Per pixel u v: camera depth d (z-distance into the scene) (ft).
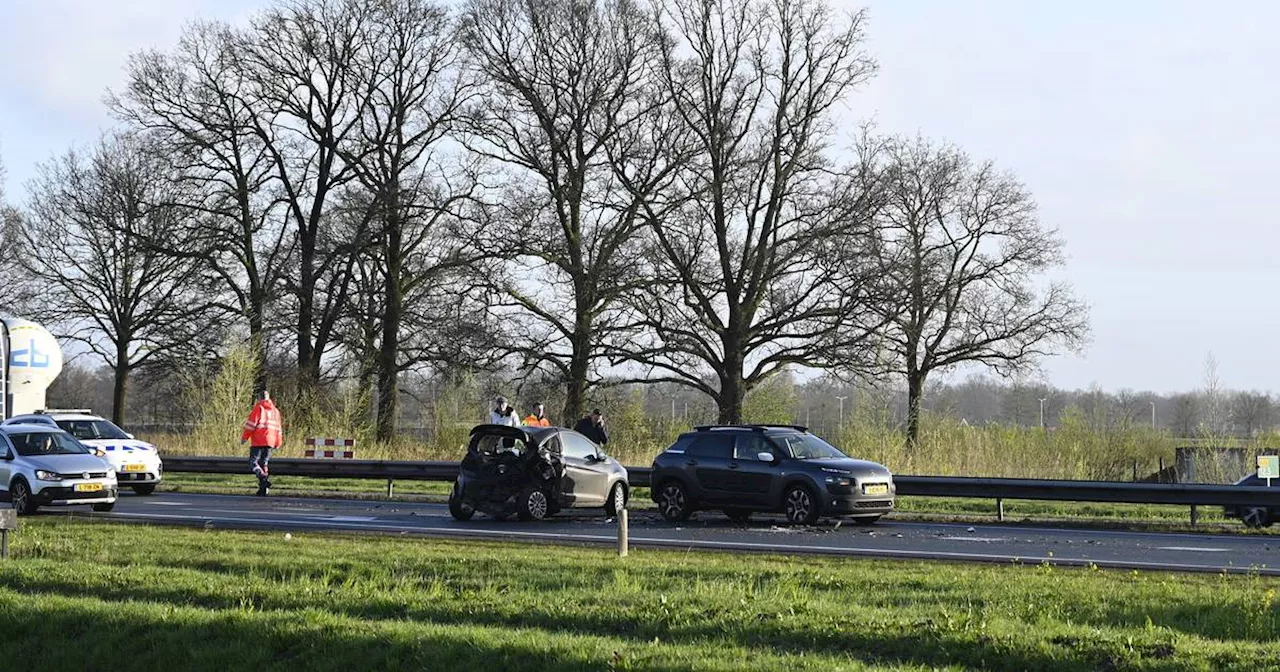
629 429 186.29
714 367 198.18
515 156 200.64
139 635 48.16
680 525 98.32
